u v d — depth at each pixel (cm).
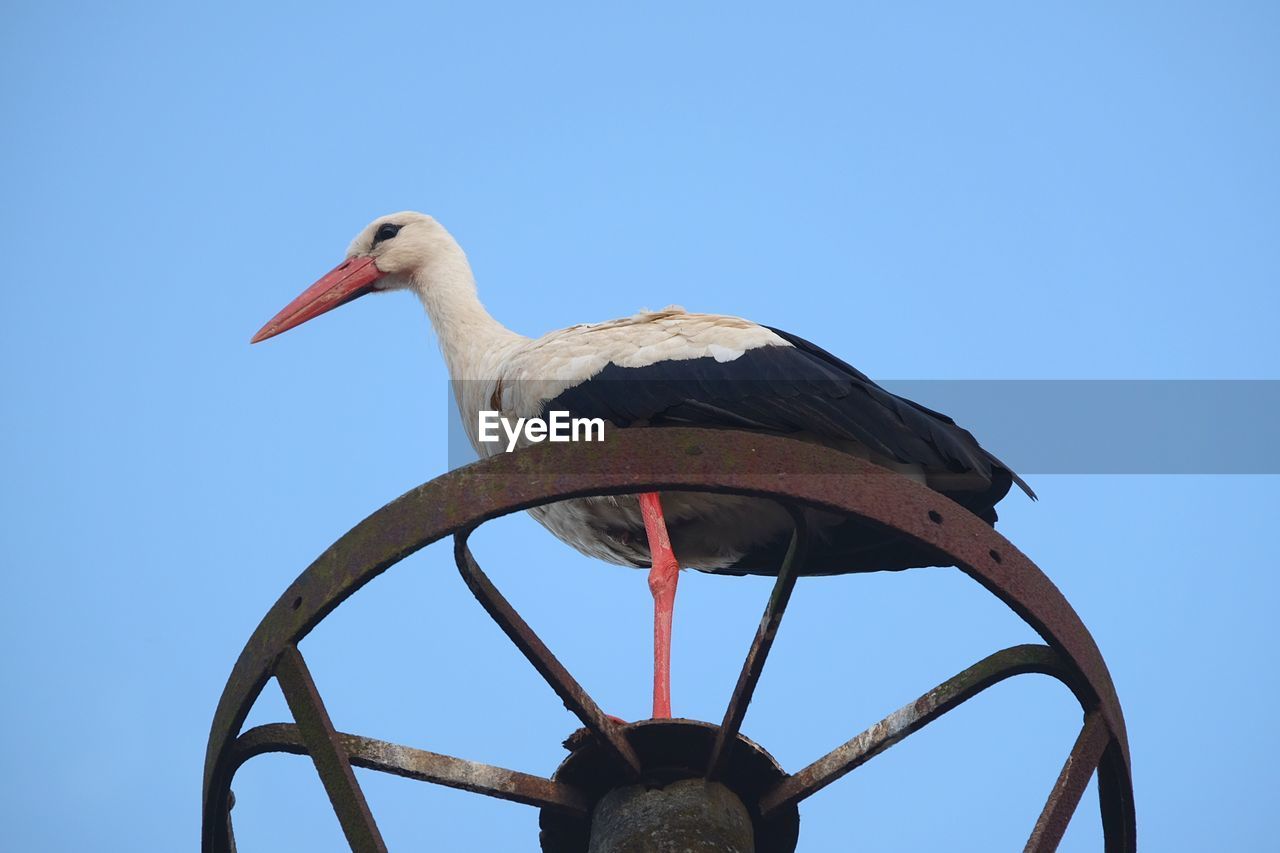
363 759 1014
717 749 1016
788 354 1415
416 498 991
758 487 985
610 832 1023
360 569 980
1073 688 1006
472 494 984
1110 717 997
